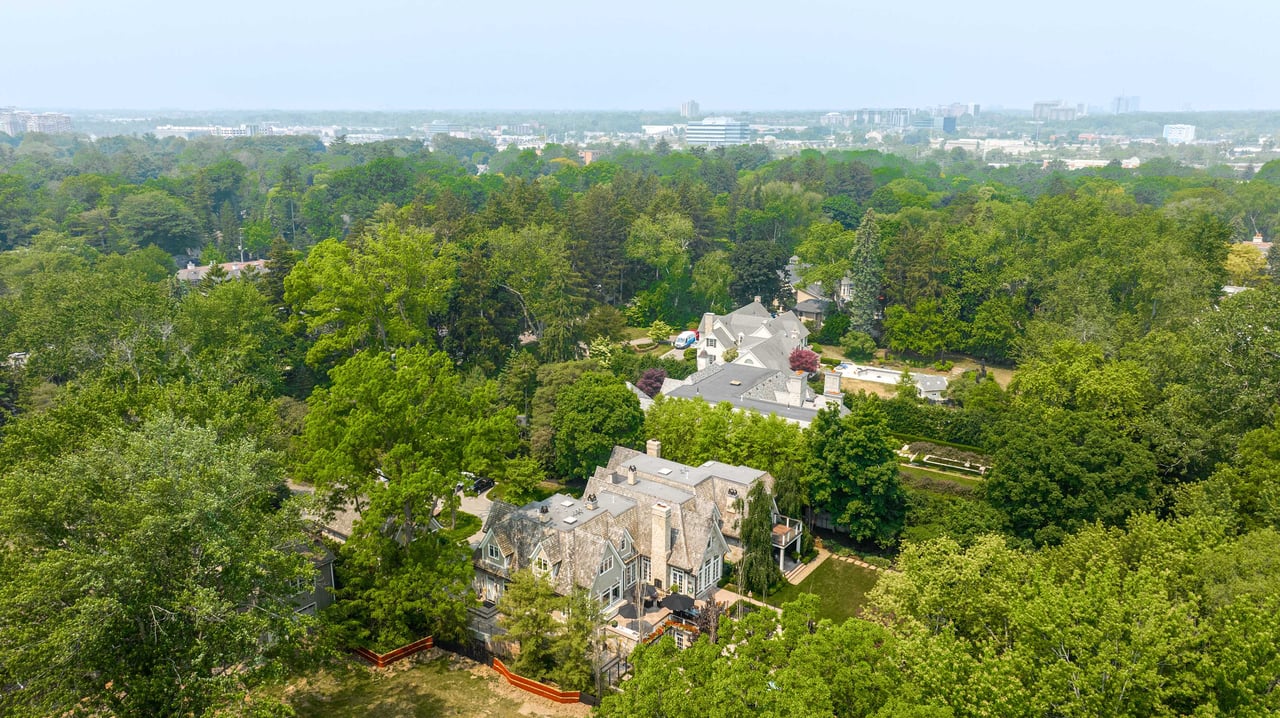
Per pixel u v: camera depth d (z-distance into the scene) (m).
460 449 64.62
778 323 137.75
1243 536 50.16
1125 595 37.66
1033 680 35.41
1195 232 136.12
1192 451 70.56
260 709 40.53
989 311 135.38
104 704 39.88
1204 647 36.44
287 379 104.75
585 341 124.25
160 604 39.09
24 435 50.19
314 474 60.81
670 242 156.00
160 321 81.94
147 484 38.31
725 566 70.25
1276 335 72.94
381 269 103.19
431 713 52.06
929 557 48.28
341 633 55.19
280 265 113.62
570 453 83.75
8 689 38.91
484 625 61.44
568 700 53.03
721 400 96.25
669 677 37.25
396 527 61.25
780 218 196.00
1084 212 150.50
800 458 75.88
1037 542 64.56
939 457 93.62
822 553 75.25
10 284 121.25
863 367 134.25
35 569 35.78
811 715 32.69
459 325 116.25
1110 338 104.94
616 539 63.66
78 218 170.12
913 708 32.88
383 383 62.03
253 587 43.38
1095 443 66.25
